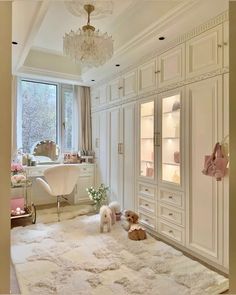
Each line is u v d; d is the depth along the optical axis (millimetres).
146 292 1891
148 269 2219
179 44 2746
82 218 3719
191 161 2607
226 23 2203
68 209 4262
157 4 2559
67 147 5055
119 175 4047
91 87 5023
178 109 2820
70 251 2580
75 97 5031
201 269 2229
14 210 3533
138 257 2441
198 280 2045
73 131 5074
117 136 4098
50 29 3494
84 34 2324
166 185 2979
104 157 4539
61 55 4484
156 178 3166
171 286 1965
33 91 4719
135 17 2955
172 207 2879
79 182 4676
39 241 2826
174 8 2309
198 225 2518
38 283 1999
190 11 2213
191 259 2453
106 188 4180
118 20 3213
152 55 3189
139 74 3484
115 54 3361
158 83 3098
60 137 4996
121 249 2627
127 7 2875
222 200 2256
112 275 2129
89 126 5066
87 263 2320
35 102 4742
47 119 4879
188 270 2205
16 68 3961
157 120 3141
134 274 2145
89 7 2322
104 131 4531
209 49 2375
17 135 4430
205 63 2422
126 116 3830
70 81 4703
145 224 3365
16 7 2209
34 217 3496
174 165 2936
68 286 1966
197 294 1866
